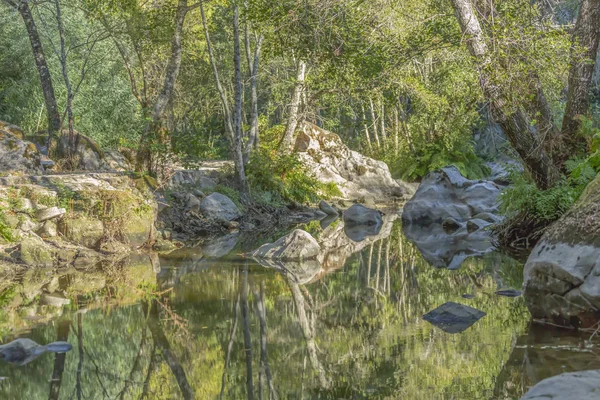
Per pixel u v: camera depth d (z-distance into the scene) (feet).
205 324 21.68
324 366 17.04
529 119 36.09
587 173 35.91
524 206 39.81
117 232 37.40
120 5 50.42
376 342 19.01
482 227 49.70
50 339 19.95
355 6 38.93
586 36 38.34
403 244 42.78
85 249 35.35
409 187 90.48
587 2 38.37
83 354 18.52
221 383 15.98
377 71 41.63
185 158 49.16
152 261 34.58
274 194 63.93
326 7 36.99
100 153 53.11
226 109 62.18
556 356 16.58
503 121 34.63
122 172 45.14
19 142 45.24
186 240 43.32
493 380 15.19
